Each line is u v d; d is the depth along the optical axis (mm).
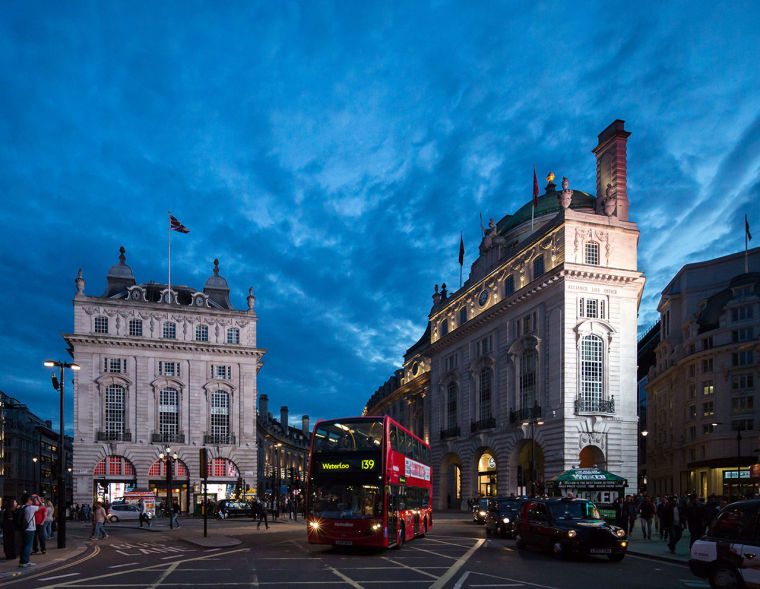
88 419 75250
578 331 52969
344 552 26422
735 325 79750
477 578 18422
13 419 134500
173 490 76875
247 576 18844
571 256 54125
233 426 80500
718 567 14781
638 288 55406
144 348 78438
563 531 23734
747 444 76188
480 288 70000
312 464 26641
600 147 60219
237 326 83062
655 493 100938
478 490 68375
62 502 28188
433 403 79312
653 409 102875
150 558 24344
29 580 18250
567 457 51344
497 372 64125
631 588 16938
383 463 26016
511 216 76938
